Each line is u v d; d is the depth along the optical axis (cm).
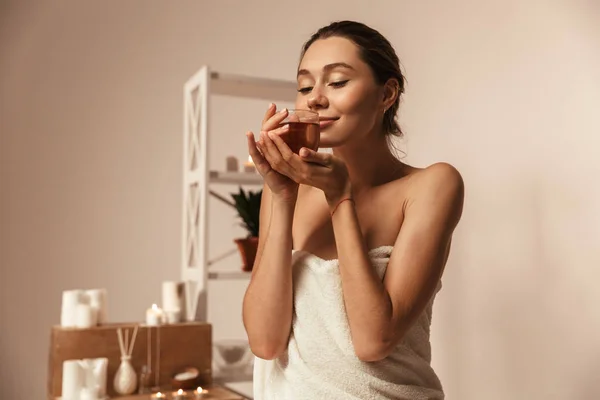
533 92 231
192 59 352
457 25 266
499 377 242
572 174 215
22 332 322
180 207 348
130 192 341
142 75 346
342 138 93
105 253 335
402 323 85
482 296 250
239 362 244
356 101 92
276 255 93
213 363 243
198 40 352
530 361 229
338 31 97
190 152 262
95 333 219
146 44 347
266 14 344
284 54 338
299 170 87
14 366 319
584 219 211
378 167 100
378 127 100
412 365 92
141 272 339
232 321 339
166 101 349
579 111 213
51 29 336
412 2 288
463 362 258
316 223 101
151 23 348
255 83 248
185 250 263
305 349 91
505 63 243
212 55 351
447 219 91
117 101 342
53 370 215
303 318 92
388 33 302
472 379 254
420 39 285
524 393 232
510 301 238
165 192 346
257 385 102
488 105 250
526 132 233
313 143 89
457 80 265
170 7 351
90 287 331
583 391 210
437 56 276
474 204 256
